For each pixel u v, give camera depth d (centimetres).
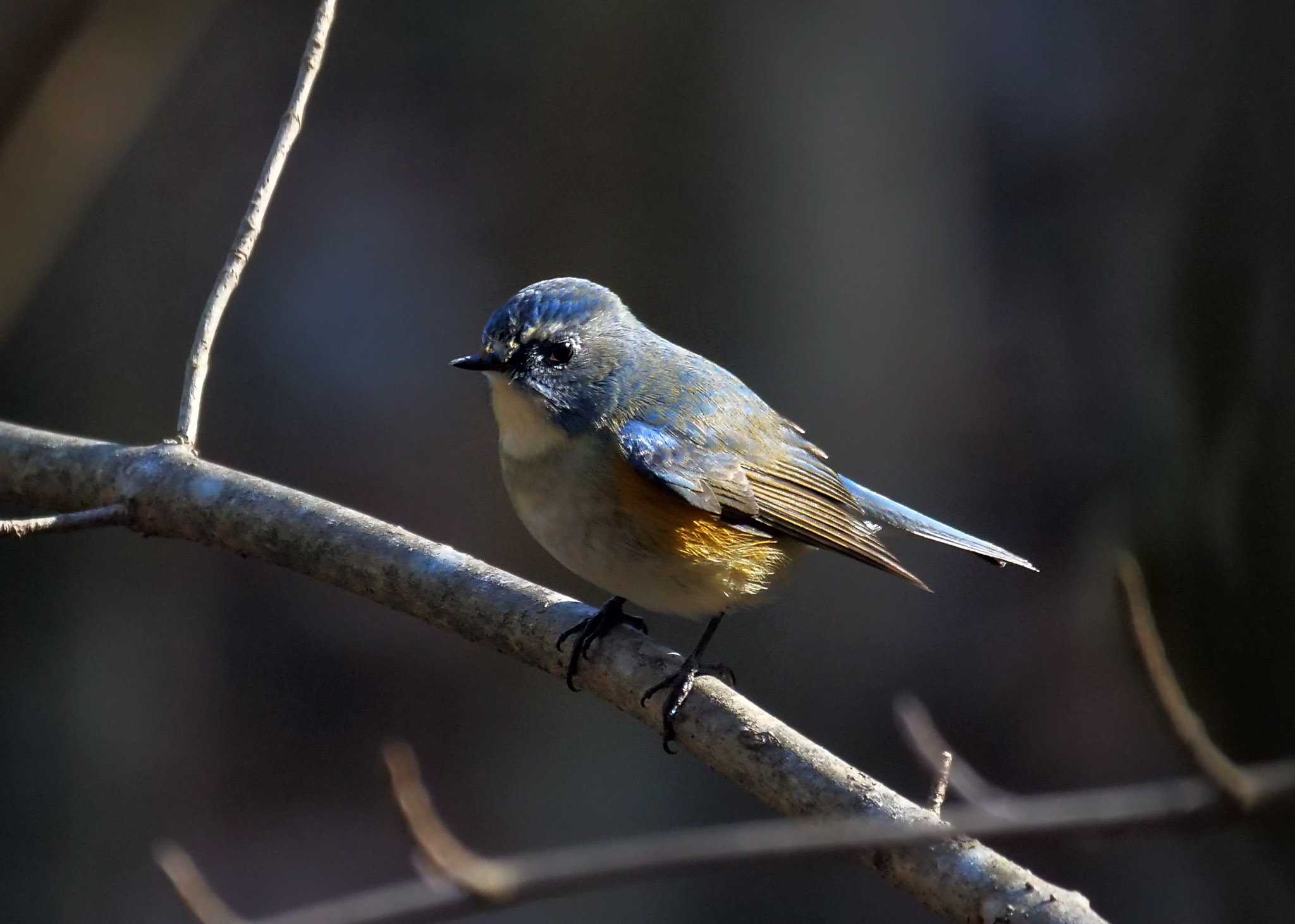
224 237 1262
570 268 1276
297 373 1272
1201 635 1037
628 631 645
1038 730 1230
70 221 1045
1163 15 1167
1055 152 1249
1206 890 1150
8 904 1139
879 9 1252
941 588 1270
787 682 1255
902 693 1252
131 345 1230
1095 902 1182
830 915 1230
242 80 1274
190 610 1230
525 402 751
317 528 660
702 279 1265
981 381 1272
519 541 1288
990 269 1270
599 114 1270
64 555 1184
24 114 1013
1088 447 1241
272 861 1209
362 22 1280
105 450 700
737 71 1255
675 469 730
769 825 435
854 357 1270
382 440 1277
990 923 464
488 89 1280
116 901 1171
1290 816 387
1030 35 1239
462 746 1268
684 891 1235
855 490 872
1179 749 391
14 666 1168
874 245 1268
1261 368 1005
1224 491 1023
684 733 595
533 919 1221
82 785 1174
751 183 1262
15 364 1195
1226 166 1033
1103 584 1126
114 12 1041
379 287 1284
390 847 1221
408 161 1291
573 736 1272
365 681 1268
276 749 1243
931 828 396
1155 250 1129
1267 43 1013
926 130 1269
